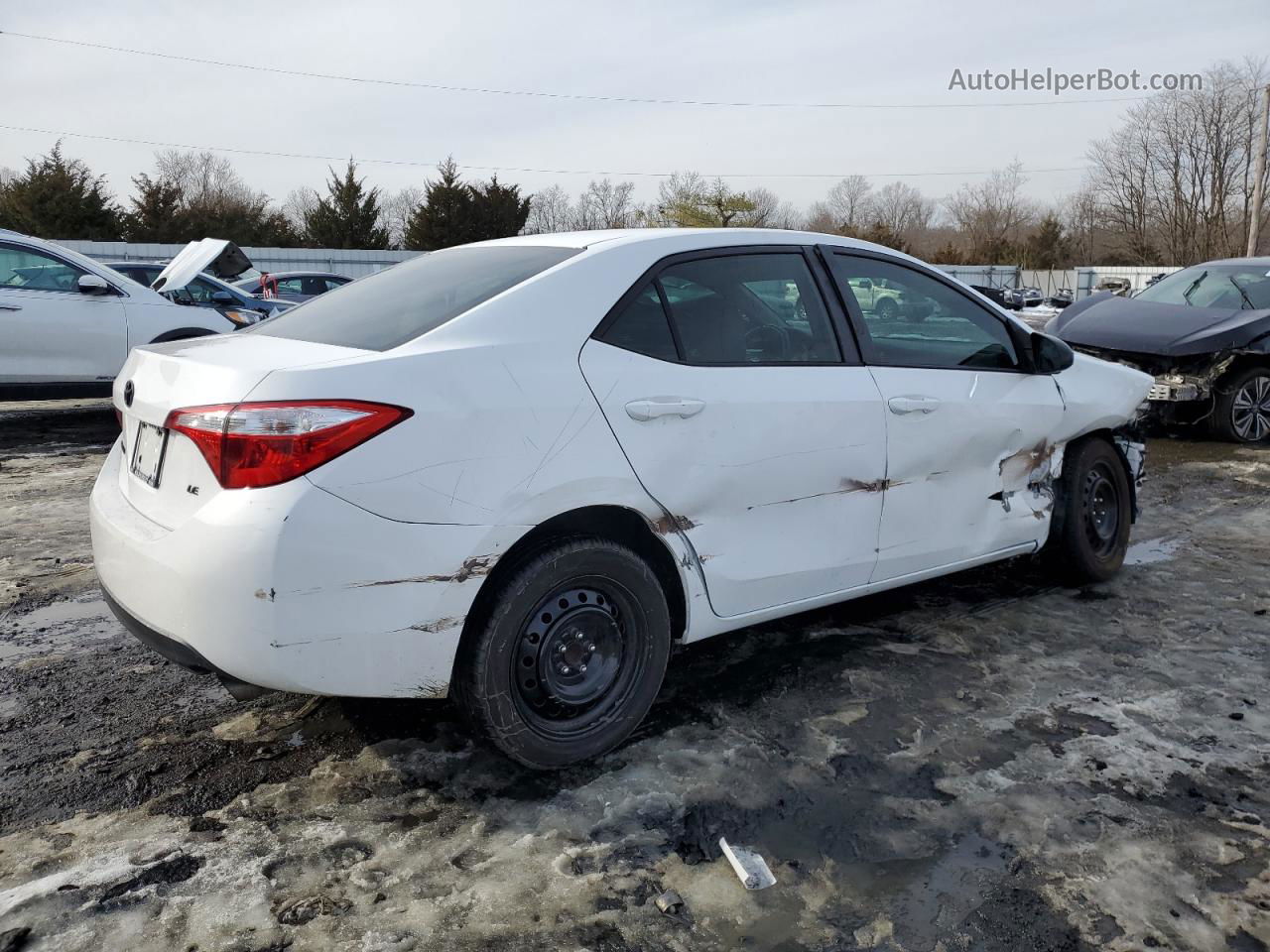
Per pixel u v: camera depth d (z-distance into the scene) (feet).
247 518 7.54
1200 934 7.21
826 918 7.36
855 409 10.89
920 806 8.84
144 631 8.41
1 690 11.16
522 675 8.91
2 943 6.89
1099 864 8.02
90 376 28.17
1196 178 171.32
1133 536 18.16
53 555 16.51
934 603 14.17
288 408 7.64
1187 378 28.07
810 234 11.55
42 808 8.70
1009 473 13.03
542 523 8.64
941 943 7.11
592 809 8.73
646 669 9.65
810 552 10.71
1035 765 9.58
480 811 8.70
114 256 96.43
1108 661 12.12
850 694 11.11
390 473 7.83
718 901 7.53
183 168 216.33
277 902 7.42
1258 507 20.52
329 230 146.41
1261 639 12.89
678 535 9.61
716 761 9.59
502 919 7.28
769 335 10.60
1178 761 9.69
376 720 10.39
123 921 7.17
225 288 35.96
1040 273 154.51
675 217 178.50
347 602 7.79
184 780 9.19
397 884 7.67
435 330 8.68
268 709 10.67
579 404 8.82
